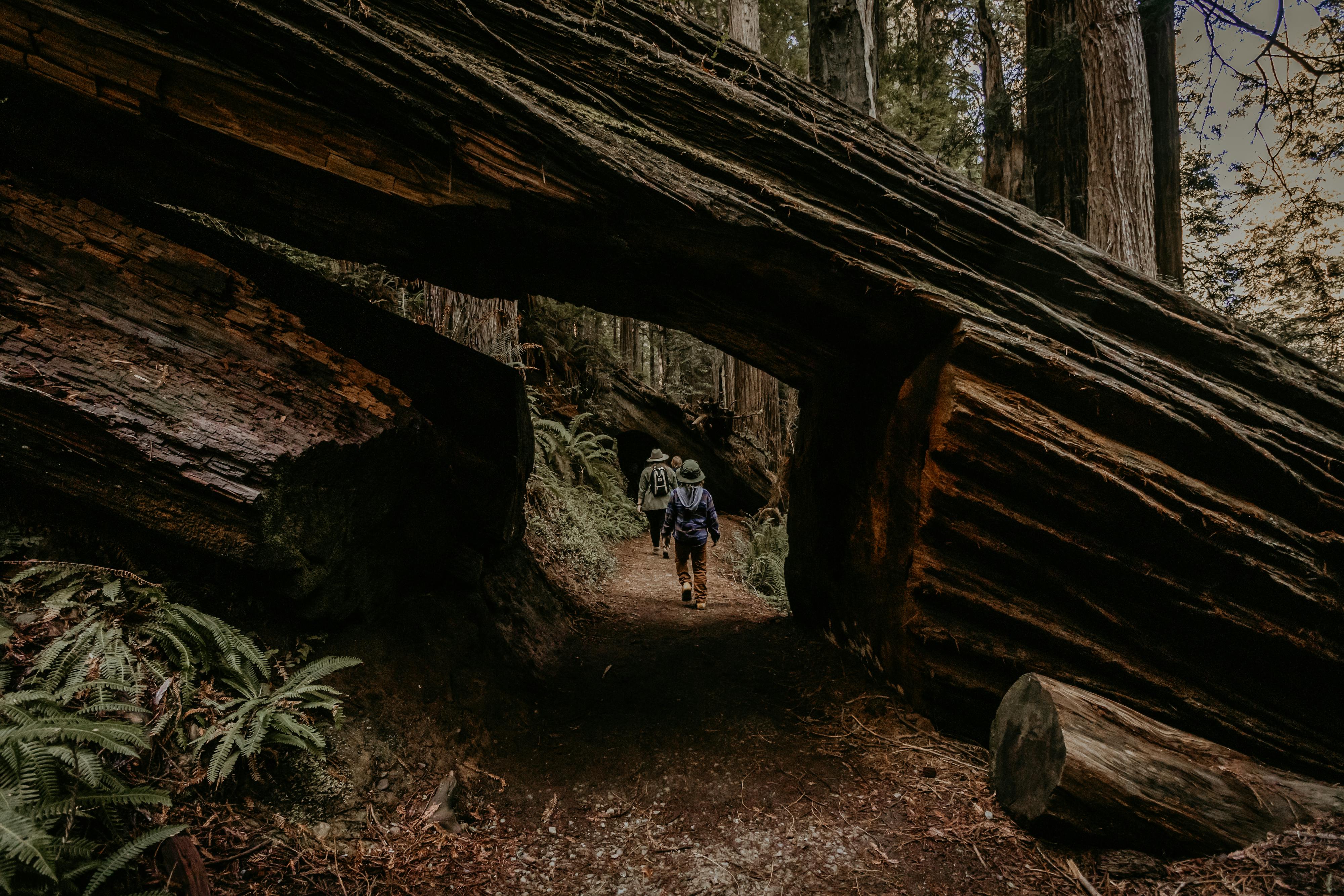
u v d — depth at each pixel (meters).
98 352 2.76
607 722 3.95
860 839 2.91
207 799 2.30
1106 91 5.78
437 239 3.43
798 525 5.47
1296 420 3.75
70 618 2.41
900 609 3.90
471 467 4.38
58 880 1.69
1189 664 3.48
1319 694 3.49
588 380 12.20
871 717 3.95
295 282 3.96
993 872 2.71
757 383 16.23
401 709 3.22
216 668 2.72
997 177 8.98
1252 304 7.95
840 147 3.67
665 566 9.05
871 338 3.99
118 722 2.14
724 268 3.58
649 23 3.60
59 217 3.11
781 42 12.38
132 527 2.69
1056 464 3.33
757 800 3.19
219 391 2.95
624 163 3.10
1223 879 2.58
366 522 3.46
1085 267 3.83
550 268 3.68
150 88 2.82
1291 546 3.39
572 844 2.88
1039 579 3.52
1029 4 8.57
